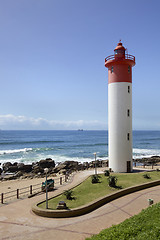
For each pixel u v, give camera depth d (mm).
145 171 25984
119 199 15578
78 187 18141
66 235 10211
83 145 94438
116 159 24891
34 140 132500
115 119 25031
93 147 85438
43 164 44625
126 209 13500
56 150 75188
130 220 10180
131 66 26094
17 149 79938
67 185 20734
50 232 10555
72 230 10742
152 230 8375
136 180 20141
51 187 19125
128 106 25203
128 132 25078
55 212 12547
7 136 181625
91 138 156375
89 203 13828
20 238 9969
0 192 22141
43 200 14867
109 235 8570
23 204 15188
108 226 11102
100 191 16812
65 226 11234
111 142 25344
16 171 41062
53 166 45281
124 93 24969
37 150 74812
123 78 25000
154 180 20281
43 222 11805
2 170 42031
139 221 9750
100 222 11656
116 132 24938
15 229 10938
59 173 34281
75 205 13766
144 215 10438
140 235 8141
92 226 11164
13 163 46938
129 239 7988
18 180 31047
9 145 96250
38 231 10680
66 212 12570
